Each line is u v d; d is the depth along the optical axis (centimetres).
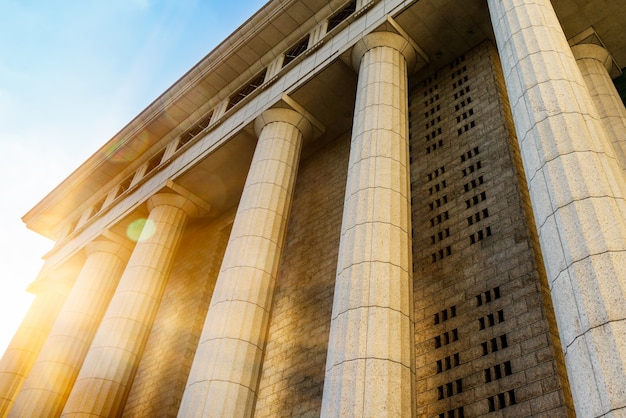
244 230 1795
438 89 2050
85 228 3175
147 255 2442
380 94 1709
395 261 1266
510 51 1316
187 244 2920
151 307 2333
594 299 809
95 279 2758
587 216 904
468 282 1414
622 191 952
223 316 1571
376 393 1028
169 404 2152
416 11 1894
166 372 2325
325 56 2097
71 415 1967
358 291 1209
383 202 1380
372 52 1895
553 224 949
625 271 813
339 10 2294
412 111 2089
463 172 1683
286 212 1927
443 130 1888
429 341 1396
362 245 1298
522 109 1168
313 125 2247
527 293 1262
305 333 1812
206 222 2864
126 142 3077
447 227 1593
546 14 1348
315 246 2059
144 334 2266
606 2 1759
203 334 1585
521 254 1340
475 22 1930
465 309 1371
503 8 1432
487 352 1250
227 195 2702
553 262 918
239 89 2652
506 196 1491
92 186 3369
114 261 2866
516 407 1118
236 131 2327
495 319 1287
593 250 857
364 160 1509
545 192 1000
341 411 1033
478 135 1733
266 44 2514
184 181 2619
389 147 1528
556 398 1062
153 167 2995
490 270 1384
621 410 693
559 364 1109
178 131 2942
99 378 2058
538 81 1171
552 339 1146
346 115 2255
